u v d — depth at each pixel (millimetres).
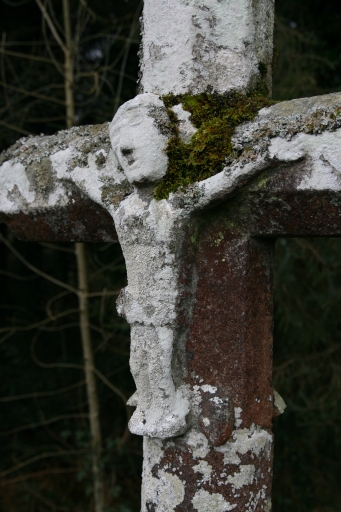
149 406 1386
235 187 1321
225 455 1367
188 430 1381
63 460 3609
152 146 1353
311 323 2994
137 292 1376
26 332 3893
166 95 1389
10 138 3467
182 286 1364
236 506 1368
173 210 1347
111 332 3354
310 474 3178
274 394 1429
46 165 1529
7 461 3559
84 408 3693
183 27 1388
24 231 1636
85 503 3312
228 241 1369
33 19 3592
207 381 1377
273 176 1302
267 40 1422
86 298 2943
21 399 3764
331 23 3314
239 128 1343
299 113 1294
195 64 1385
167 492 1396
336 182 1255
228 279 1369
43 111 3473
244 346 1365
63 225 1557
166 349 1363
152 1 1406
